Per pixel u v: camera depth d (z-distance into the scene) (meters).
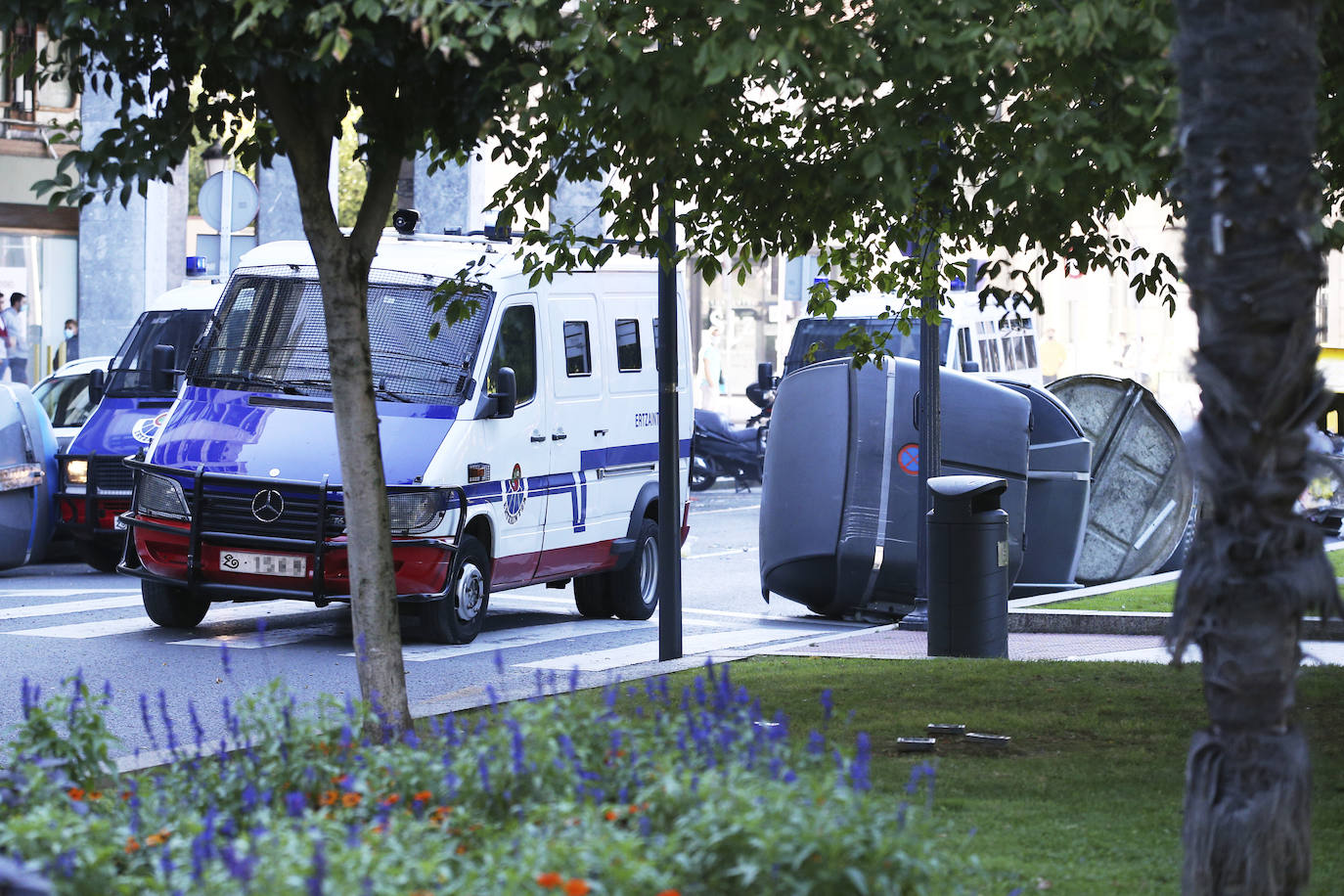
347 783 21.86
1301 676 41.88
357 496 29.48
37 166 117.75
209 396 54.38
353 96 29.86
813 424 62.31
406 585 51.31
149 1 27.53
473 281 54.28
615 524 60.47
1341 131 31.56
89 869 17.94
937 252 43.09
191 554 51.75
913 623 55.19
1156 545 72.94
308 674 46.47
